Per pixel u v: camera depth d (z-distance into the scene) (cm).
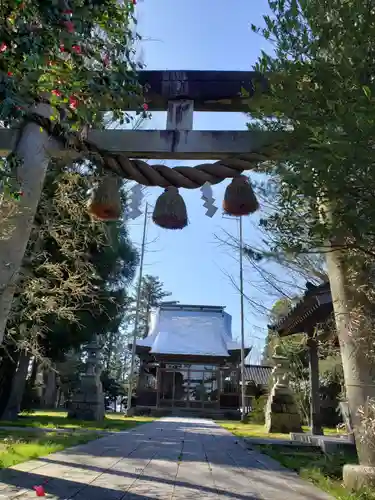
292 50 319
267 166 332
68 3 265
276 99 300
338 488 456
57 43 267
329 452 748
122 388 3519
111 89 302
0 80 262
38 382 2894
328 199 277
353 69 279
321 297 748
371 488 420
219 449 835
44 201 574
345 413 849
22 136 338
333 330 686
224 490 462
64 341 1329
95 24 312
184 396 2827
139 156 363
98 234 767
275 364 1605
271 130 325
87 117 306
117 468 570
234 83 376
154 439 987
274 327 1028
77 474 513
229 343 2948
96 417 1627
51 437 896
